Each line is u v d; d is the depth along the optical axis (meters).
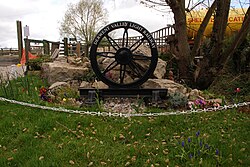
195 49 9.45
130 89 6.82
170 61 10.97
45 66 9.75
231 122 5.46
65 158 3.99
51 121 5.15
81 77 8.75
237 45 8.66
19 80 9.29
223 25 8.43
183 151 3.99
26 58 14.65
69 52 23.03
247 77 10.27
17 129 4.95
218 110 6.07
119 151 4.21
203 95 7.83
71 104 6.58
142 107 6.45
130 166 3.87
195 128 5.14
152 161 3.93
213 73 8.97
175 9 8.67
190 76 9.40
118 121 5.30
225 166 3.83
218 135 4.77
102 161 3.96
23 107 5.94
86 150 4.19
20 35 15.91
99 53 7.02
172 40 9.52
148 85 7.74
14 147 4.39
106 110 6.06
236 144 4.44
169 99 6.54
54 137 4.65
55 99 6.77
